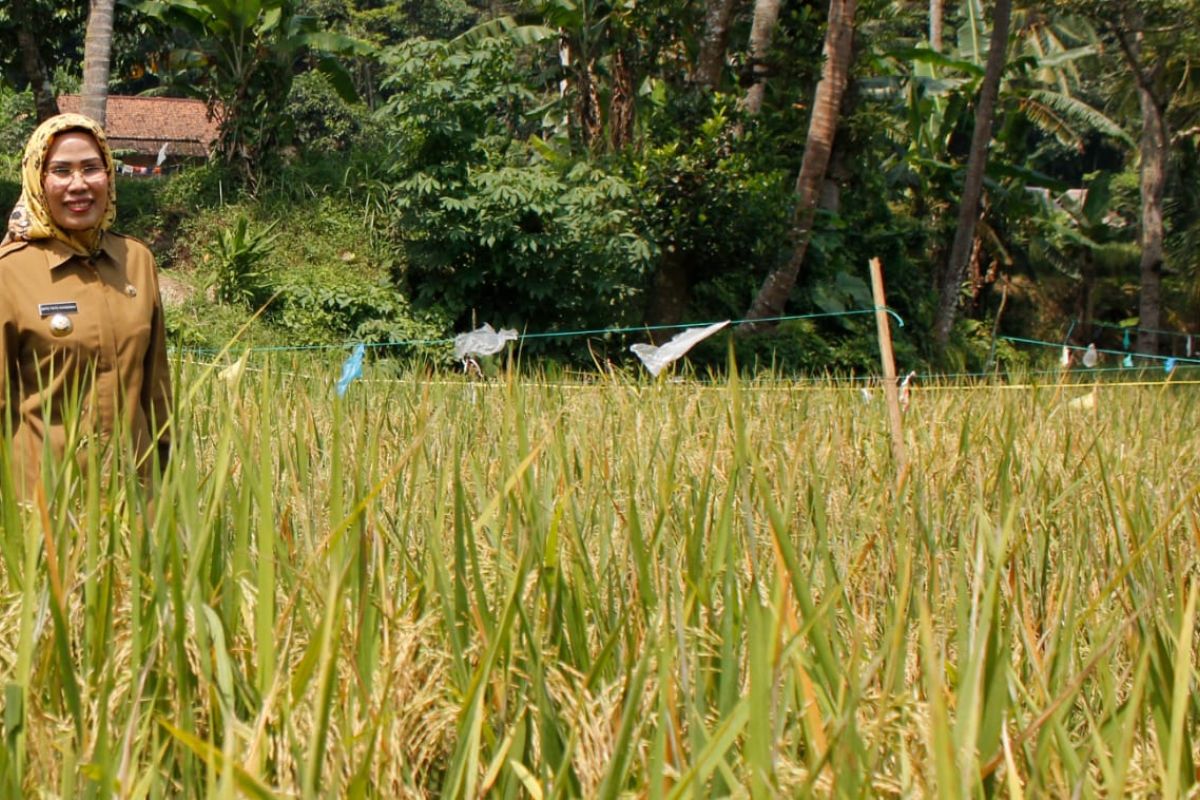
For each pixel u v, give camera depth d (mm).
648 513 3260
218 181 18984
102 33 17000
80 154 3570
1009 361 20703
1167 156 27719
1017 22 29297
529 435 4547
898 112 26406
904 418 5863
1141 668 1653
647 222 16375
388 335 15680
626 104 17906
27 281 3557
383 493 3070
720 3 17578
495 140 17328
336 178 19359
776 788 1516
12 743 1634
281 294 16141
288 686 1864
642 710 1877
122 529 2475
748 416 5469
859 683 1891
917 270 24266
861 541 3076
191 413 2637
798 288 20547
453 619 2016
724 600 2047
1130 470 4750
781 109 19047
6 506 2395
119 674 1917
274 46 19359
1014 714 2035
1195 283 32156
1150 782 1829
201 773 1843
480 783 1834
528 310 16156
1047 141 42281
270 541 1932
